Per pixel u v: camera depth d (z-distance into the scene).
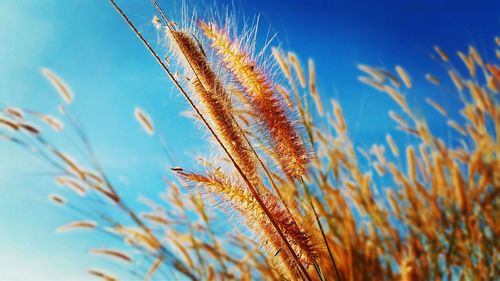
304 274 0.32
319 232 0.37
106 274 0.40
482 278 0.43
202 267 0.42
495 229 0.44
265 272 0.42
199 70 0.33
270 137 0.34
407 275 0.38
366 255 0.43
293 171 0.34
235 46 0.33
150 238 0.42
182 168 0.32
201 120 0.32
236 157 0.32
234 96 0.34
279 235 0.33
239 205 0.32
